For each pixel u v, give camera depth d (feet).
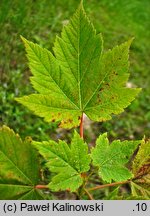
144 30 3.96
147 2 4.51
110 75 0.69
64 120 0.68
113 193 0.71
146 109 2.78
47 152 0.63
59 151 0.63
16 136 0.68
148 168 0.73
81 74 0.69
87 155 0.64
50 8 2.88
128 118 2.62
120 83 0.69
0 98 2.06
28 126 2.04
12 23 2.11
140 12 4.25
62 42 0.69
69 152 0.64
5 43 2.12
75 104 0.69
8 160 0.68
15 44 2.13
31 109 0.66
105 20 3.58
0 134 0.67
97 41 0.69
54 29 2.69
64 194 1.84
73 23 0.68
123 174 0.67
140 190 0.72
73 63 0.69
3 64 2.17
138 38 3.67
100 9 3.75
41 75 0.68
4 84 2.13
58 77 0.68
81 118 0.69
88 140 2.16
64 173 0.63
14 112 2.06
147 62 3.37
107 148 0.68
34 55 0.67
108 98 0.69
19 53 2.31
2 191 0.68
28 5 2.27
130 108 2.72
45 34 2.60
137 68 3.21
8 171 0.68
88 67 0.69
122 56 0.69
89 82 0.69
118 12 3.90
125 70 0.69
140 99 2.87
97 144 0.68
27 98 0.66
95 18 3.44
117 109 0.69
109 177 0.66
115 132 2.43
